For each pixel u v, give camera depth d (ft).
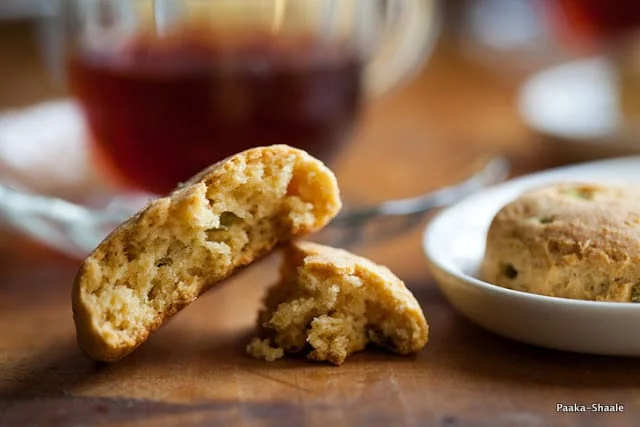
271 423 0.74
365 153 1.32
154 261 0.80
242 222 0.83
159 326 0.81
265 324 0.83
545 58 1.83
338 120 1.06
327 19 1.05
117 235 0.79
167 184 1.06
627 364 0.80
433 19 1.50
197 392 0.78
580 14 1.30
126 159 1.06
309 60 1.02
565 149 1.25
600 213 0.84
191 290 0.81
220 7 1.01
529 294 0.80
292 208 0.84
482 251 0.92
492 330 0.84
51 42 1.29
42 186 1.17
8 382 0.80
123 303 0.79
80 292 0.77
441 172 1.23
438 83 1.73
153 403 0.76
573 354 0.82
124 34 1.01
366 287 0.82
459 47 1.96
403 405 0.75
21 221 1.01
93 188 1.17
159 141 1.02
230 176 0.81
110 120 1.03
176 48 1.00
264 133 1.02
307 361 0.82
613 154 1.22
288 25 1.03
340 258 0.83
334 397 0.76
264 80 1.00
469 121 1.46
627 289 0.80
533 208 0.87
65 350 0.85
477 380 0.78
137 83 1.00
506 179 1.21
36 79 1.60
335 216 0.89
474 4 2.01
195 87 1.00
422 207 1.01
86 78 1.03
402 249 1.03
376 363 0.81
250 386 0.78
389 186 1.18
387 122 1.48
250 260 0.84
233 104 1.00
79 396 0.78
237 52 1.00
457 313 0.89
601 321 0.78
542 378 0.78
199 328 0.88
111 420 0.75
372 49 1.22
